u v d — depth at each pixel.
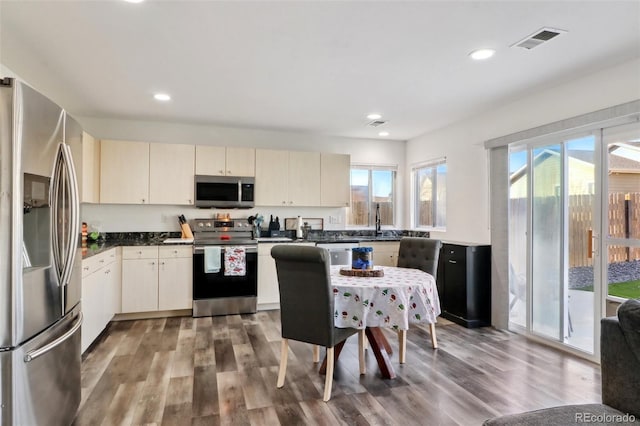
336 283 2.58
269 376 2.70
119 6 2.04
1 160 1.52
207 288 4.29
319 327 2.40
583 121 2.98
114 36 2.38
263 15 2.13
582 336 3.15
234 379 2.64
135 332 3.70
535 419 1.40
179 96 3.61
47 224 1.79
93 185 4.12
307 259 2.34
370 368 2.86
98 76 3.07
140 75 3.05
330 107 3.95
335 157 5.18
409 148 5.71
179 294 4.24
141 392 2.44
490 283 4.01
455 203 4.66
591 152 3.10
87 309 2.99
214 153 4.64
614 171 2.90
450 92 3.44
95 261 3.21
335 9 2.06
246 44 2.49
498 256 3.87
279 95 3.57
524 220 3.78
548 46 2.49
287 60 2.75
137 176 4.36
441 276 4.34
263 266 4.57
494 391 2.48
